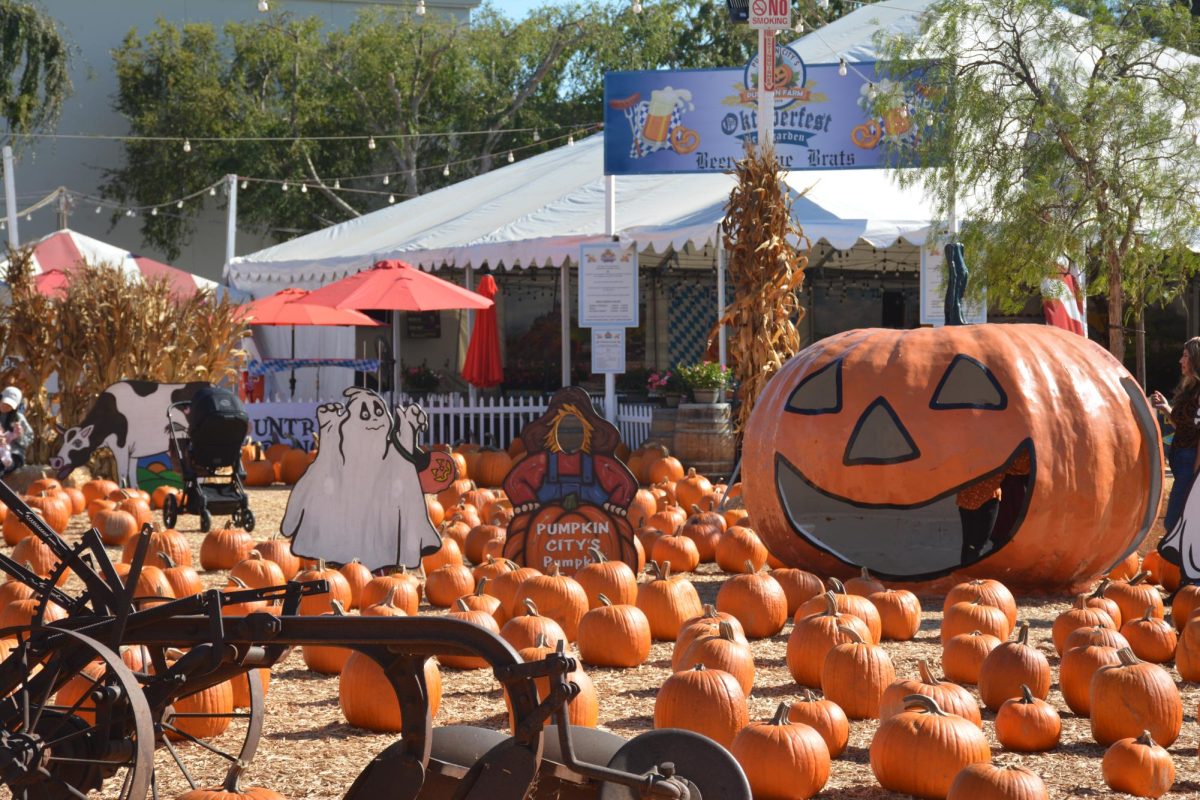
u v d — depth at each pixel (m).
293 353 26.36
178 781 4.92
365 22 42.09
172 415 14.44
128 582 3.58
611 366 17.75
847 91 16.19
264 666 3.77
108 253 28.31
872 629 7.14
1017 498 8.84
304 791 4.80
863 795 4.85
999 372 8.44
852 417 8.53
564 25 43.44
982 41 14.99
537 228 21.50
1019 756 5.33
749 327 13.01
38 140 40.50
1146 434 8.77
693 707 5.32
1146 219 14.16
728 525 11.16
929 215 18.42
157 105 40.38
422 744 3.52
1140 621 6.95
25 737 3.33
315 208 41.25
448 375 28.50
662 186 22.30
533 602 7.34
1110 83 14.16
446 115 42.81
